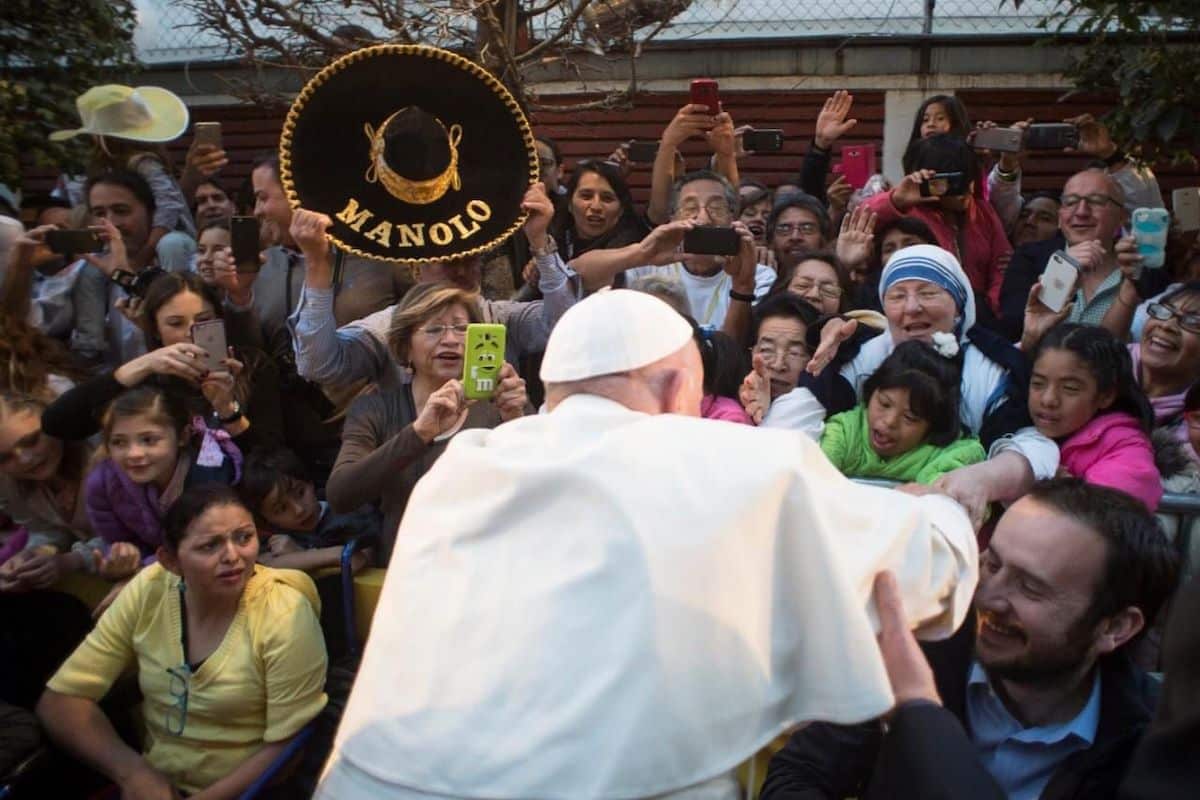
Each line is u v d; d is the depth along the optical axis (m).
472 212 3.50
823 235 4.79
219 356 3.52
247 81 6.76
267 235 4.30
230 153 7.75
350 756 1.68
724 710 1.58
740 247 3.79
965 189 4.29
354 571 3.20
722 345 3.44
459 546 1.74
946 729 1.64
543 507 1.70
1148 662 2.69
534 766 1.53
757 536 1.65
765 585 1.65
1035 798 2.10
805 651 1.64
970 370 3.13
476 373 3.01
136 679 3.26
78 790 3.23
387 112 3.45
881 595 1.73
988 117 7.06
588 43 5.38
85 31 5.77
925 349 2.97
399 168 3.40
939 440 2.96
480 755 1.57
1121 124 4.66
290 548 3.37
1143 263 3.68
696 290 4.31
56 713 3.07
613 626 1.58
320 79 3.40
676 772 1.54
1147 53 4.56
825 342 3.27
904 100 7.13
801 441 1.77
